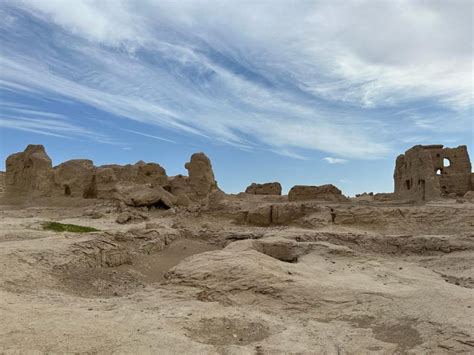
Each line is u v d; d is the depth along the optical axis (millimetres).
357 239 26203
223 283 13680
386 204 41594
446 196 43906
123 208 42750
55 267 16688
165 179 54875
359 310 11688
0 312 10164
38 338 8664
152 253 24250
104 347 8539
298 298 12711
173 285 14195
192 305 12156
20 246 18094
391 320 10797
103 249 19625
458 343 9008
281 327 10805
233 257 15711
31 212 42938
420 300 11766
